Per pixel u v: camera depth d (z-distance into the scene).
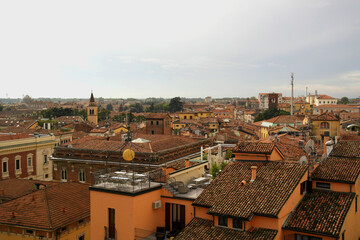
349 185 25.64
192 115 197.25
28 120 151.75
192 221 24.86
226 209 23.05
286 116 127.44
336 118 88.31
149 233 26.28
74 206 37.75
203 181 31.17
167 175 29.53
